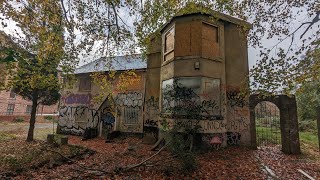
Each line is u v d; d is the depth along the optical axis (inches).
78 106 673.0
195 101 390.9
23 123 982.4
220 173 253.4
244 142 414.9
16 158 294.5
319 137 367.6
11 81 308.3
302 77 240.7
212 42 425.4
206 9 306.7
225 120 408.5
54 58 339.6
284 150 368.2
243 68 445.4
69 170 265.7
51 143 423.8
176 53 421.7
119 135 586.2
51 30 296.0
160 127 443.8
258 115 570.3
